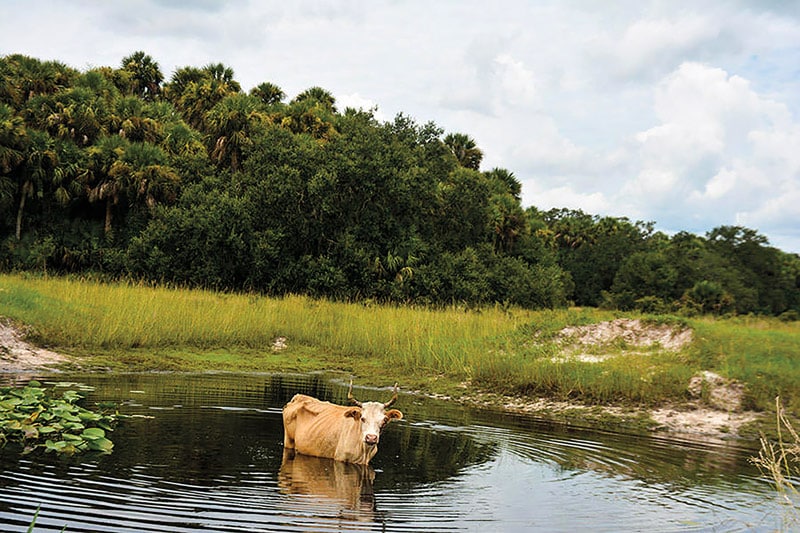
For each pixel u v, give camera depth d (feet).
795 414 42.83
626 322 62.75
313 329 73.92
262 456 26.89
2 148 131.03
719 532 20.74
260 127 147.64
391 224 136.87
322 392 46.47
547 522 20.85
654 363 52.03
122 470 23.47
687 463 30.55
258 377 52.75
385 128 163.94
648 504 23.38
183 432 29.76
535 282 143.74
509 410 44.39
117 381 44.34
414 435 33.12
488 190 160.76
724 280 155.74
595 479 26.35
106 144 140.56
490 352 58.03
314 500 21.74
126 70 209.05
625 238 217.97
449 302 129.90
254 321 72.13
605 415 43.14
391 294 125.80
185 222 129.29
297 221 133.08
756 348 53.67
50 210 146.51
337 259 130.82
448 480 25.05
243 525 18.89
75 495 20.47
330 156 138.72
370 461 27.30
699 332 57.52
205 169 150.61
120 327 61.26
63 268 139.74
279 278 128.88
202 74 205.16
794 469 30.17
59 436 27.14
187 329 66.33
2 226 143.95
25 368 47.29
